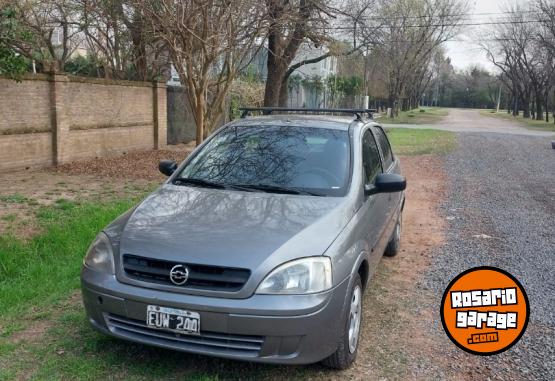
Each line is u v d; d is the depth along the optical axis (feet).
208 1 32.63
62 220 21.89
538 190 35.68
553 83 160.86
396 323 14.35
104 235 11.87
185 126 59.16
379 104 229.66
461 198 32.55
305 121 16.15
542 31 155.74
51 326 13.35
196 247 10.56
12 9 27.30
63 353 12.01
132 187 31.12
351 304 11.57
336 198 12.94
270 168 14.20
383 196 16.17
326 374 11.62
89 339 12.64
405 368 12.03
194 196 13.08
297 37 50.93
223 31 35.14
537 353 12.94
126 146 47.96
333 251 10.96
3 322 13.51
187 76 37.06
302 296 10.21
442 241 22.68
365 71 129.90
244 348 10.18
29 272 16.67
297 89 131.75
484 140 78.54
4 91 33.88
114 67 55.26
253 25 37.86
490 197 32.96
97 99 43.24
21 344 12.39
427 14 143.74
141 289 10.52
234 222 11.51
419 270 18.79
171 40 34.32
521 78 193.16
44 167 37.52
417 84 260.21
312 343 10.33
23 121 35.58
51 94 37.76
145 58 54.08
